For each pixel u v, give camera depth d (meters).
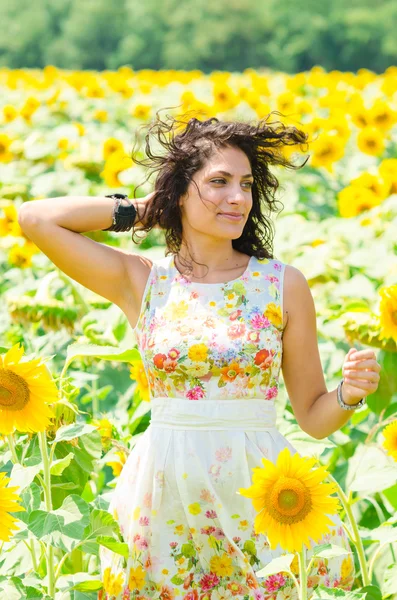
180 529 3.14
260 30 58.12
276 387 3.20
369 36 55.66
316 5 57.16
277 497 2.72
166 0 59.19
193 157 3.21
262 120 3.45
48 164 9.08
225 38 58.09
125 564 3.17
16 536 3.10
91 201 3.32
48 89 15.53
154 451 3.15
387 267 5.28
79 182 8.09
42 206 3.30
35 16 60.94
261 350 3.13
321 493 2.73
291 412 4.42
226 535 3.07
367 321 4.21
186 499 3.10
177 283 3.24
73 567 3.67
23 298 4.54
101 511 3.13
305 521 2.73
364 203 6.68
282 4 57.72
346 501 3.45
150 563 3.15
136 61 58.88
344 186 9.23
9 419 3.09
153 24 59.25
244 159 3.23
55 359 5.03
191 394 3.12
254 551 3.09
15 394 3.06
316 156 8.48
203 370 3.11
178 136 3.29
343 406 3.18
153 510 3.13
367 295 4.90
